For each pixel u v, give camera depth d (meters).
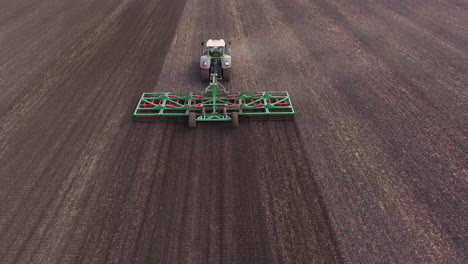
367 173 6.37
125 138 7.52
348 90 9.43
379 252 4.89
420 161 6.66
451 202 5.70
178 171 6.50
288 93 9.27
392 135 7.46
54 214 5.60
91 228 5.34
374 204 5.69
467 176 6.25
